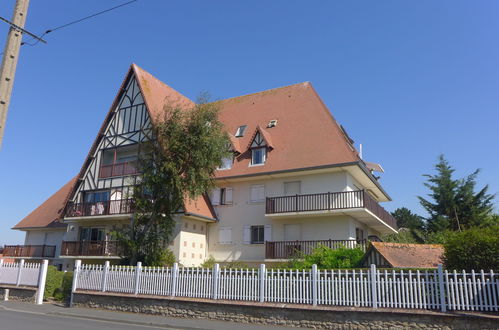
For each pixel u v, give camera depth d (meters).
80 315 15.05
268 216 23.45
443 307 10.88
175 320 13.78
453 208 40.34
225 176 25.66
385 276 11.79
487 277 10.95
